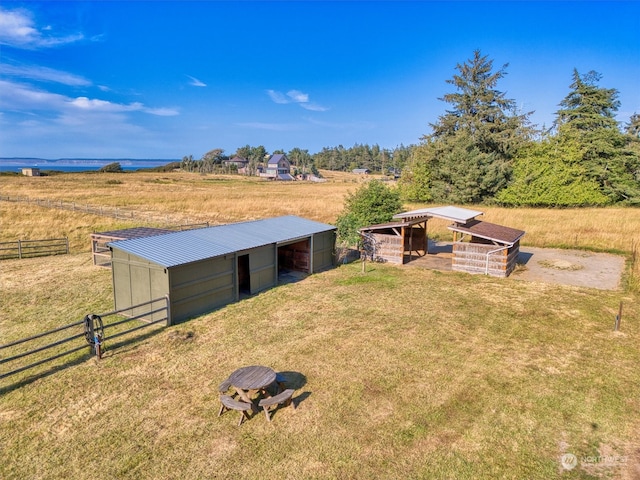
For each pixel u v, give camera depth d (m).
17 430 6.81
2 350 9.92
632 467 5.86
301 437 6.55
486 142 44.94
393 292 14.31
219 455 6.16
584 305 12.84
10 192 48.44
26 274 16.81
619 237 23.56
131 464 5.99
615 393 7.77
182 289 11.64
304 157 166.75
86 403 7.57
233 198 47.59
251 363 9.05
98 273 16.98
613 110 42.22
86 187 60.25
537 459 6.04
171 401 7.61
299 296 13.95
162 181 82.44
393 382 8.20
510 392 7.80
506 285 15.20
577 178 38.75
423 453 6.16
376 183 23.69
